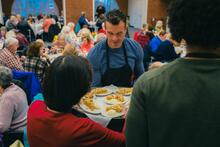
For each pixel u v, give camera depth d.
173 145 0.73
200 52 0.72
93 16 12.36
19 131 2.41
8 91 2.38
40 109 1.03
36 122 0.99
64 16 12.02
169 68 0.75
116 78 1.93
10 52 4.09
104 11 10.88
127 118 0.80
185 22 0.70
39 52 3.82
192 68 0.71
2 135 2.35
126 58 1.92
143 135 0.78
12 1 13.81
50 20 9.54
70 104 0.97
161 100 0.73
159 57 5.36
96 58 1.87
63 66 0.95
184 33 0.71
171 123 0.72
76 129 0.94
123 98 1.77
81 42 5.68
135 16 14.26
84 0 12.07
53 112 0.98
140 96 0.76
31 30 9.30
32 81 3.25
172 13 0.73
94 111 1.58
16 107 2.36
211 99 0.69
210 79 0.70
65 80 0.95
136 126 0.77
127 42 1.92
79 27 9.52
